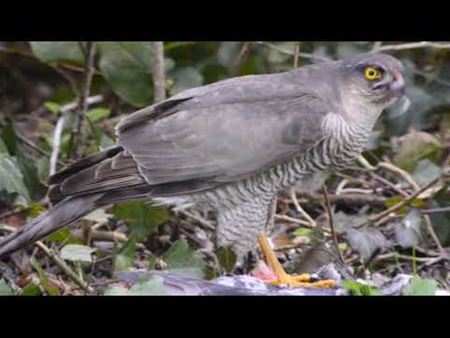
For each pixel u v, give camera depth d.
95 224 13.35
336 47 15.07
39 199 13.24
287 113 11.30
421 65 15.03
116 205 12.32
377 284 10.70
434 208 12.78
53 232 11.12
